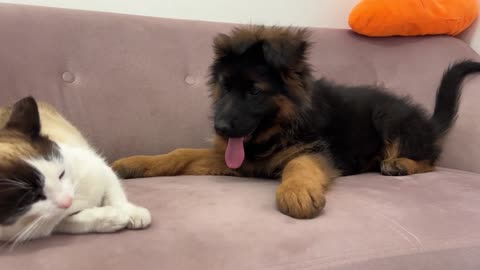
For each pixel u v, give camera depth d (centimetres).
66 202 113
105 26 219
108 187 139
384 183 175
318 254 110
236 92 192
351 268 109
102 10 255
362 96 229
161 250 107
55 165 116
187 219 126
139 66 219
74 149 141
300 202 129
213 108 206
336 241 115
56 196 112
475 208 139
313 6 296
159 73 222
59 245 110
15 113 123
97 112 208
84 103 207
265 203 143
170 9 268
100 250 106
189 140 226
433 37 263
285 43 188
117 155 212
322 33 261
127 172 189
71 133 167
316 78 241
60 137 153
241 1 280
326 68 252
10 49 197
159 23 233
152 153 219
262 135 197
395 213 133
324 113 210
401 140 213
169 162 199
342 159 210
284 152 194
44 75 202
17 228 108
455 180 177
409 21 250
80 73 209
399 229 123
